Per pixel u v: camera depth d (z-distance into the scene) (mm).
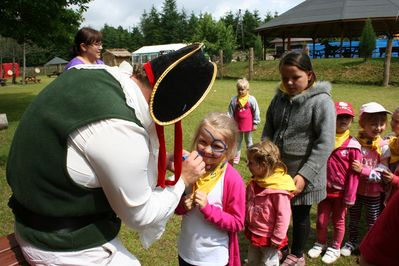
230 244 2162
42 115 1335
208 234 2102
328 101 2555
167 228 3617
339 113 2889
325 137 2504
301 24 23750
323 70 19000
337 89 14859
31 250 1419
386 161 3053
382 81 16266
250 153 2510
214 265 2104
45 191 1343
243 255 3164
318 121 2543
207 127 2039
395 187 2725
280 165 2514
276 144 2746
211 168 2119
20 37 11383
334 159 2906
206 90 1500
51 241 1371
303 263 2814
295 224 2750
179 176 1606
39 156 1323
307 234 2766
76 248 1390
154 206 1445
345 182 2900
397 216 1123
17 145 1391
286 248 2969
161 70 1433
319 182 2568
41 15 10562
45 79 34875
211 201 2104
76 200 1353
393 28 23578
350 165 2869
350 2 23688
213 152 2027
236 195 2096
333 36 29406
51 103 1343
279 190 2420
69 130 1277
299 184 2525
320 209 3078
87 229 1398
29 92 19422
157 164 1557
